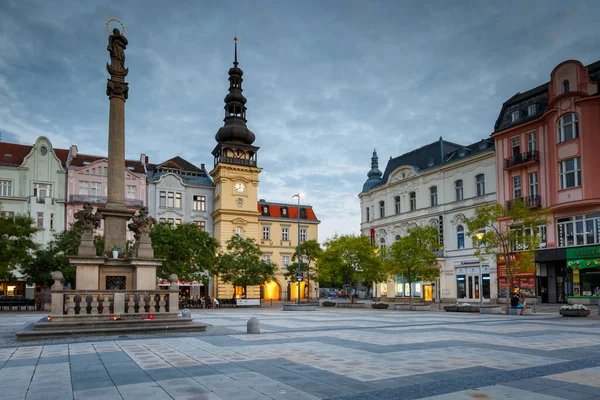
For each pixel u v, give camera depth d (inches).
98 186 2269.9
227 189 2549.2
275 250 2928.2
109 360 446.3
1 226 1515.7
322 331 726.5
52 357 467.8
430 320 991.6
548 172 1648.6
